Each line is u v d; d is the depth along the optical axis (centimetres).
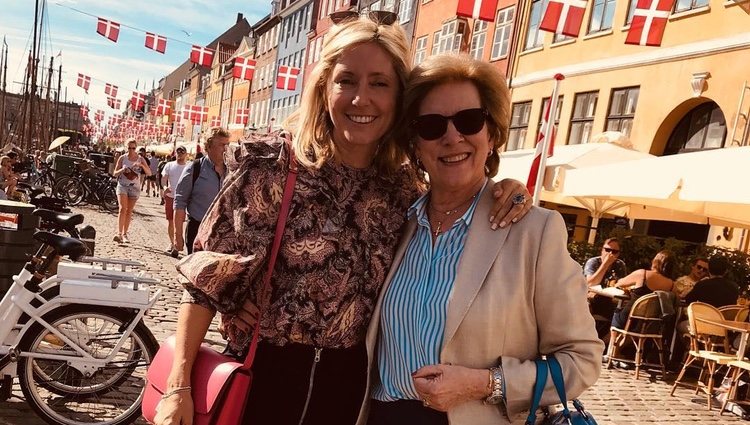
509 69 2230
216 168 762
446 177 199
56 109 5488
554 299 183
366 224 206
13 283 434
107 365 406
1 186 1310
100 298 404
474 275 186
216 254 192
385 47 207
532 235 187
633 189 801
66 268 409
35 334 398
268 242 196
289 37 5691
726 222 1108
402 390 195
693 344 765
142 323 414
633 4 1692
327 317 198
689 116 1511
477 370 181
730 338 821
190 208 756
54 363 409
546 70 2031
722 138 1409
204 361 196
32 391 396
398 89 211
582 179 905
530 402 182
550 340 187
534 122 2072
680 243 1141
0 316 399
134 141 1334
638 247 1138
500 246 187
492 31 2380
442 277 192
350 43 205
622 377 804
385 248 206
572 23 970
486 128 202
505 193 192
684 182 725
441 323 188
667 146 1569
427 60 206
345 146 211
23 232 468
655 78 1578
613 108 1728
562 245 186
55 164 2158
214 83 8450
